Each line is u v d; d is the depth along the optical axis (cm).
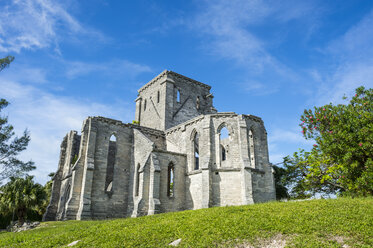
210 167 3438
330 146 2630
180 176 3731
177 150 4162
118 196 3706
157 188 3369
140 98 5991
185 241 1534
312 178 3100
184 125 4122
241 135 3500
